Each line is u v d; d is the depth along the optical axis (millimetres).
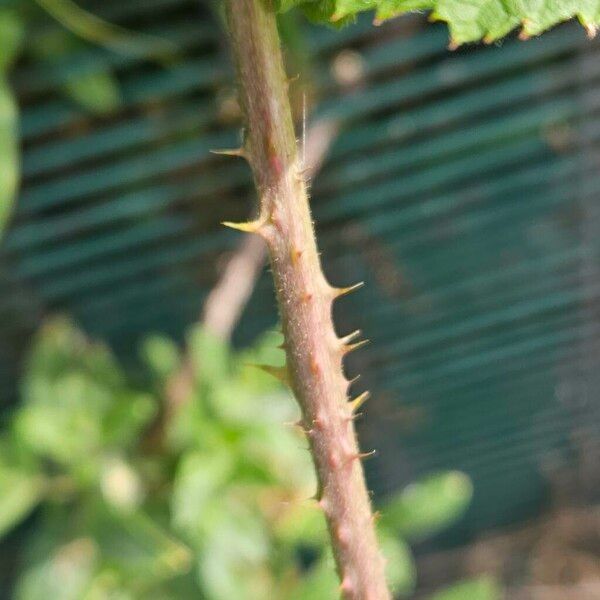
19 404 944
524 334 976
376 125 785
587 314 968
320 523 830
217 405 781
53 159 756
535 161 822
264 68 302
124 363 927
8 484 806
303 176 308
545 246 892
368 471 1089
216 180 813
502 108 789
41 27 713
